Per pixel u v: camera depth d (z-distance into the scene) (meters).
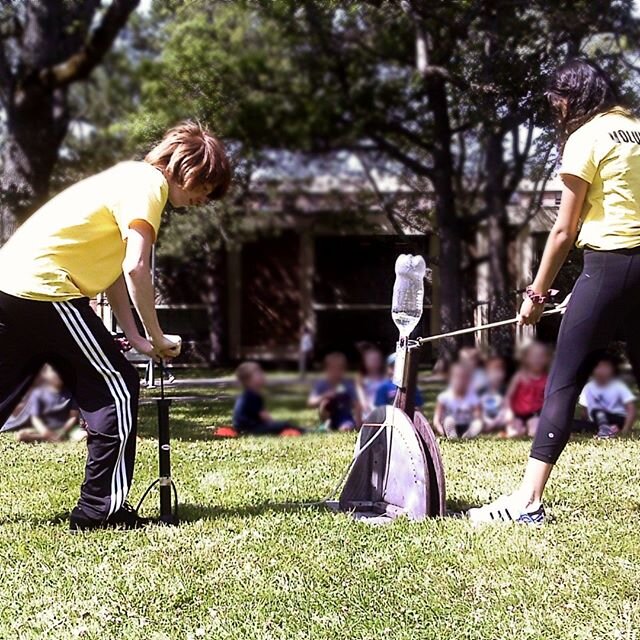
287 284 15.29
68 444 5.44
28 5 10.59
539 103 6.25
